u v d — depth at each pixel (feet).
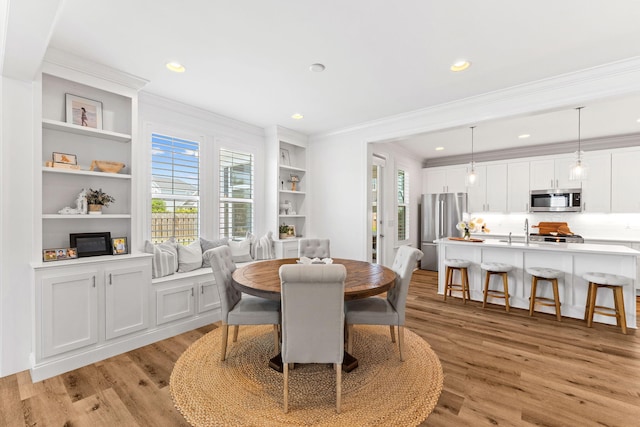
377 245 17.17
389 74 9.00
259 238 14.57
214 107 11.86
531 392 6.49
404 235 20.07
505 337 9.39
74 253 8.08
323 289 5.65
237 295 8.82
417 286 16.20
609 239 15.66
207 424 5.54
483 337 9.38
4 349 7.09
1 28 5.33
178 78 9.26
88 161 8.84
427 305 12.78
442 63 8.37
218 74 9.01
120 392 6.53
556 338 9.29
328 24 6.64
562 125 14.01
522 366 7.59
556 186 17.54
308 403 6.13
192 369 7.45
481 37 7.14
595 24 6.61
